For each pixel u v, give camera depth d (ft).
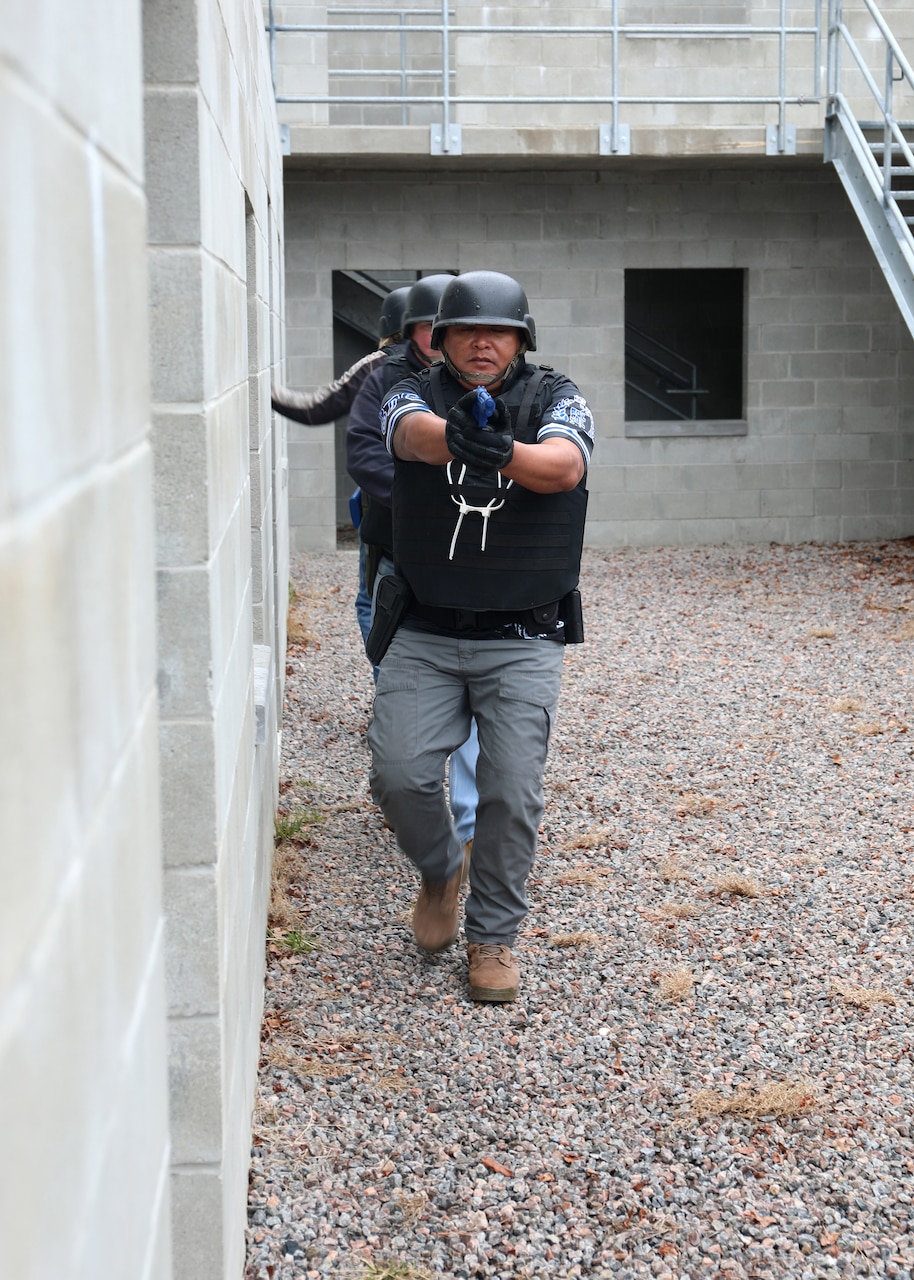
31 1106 2.55
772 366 38.22
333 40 41.86
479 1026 10.89
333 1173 8.77
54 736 2.79
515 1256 7.98
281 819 15.88
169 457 6.13
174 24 6.04
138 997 4.02
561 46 37.24
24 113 2.58
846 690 22.34
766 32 33.91
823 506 38.91
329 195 36.22
